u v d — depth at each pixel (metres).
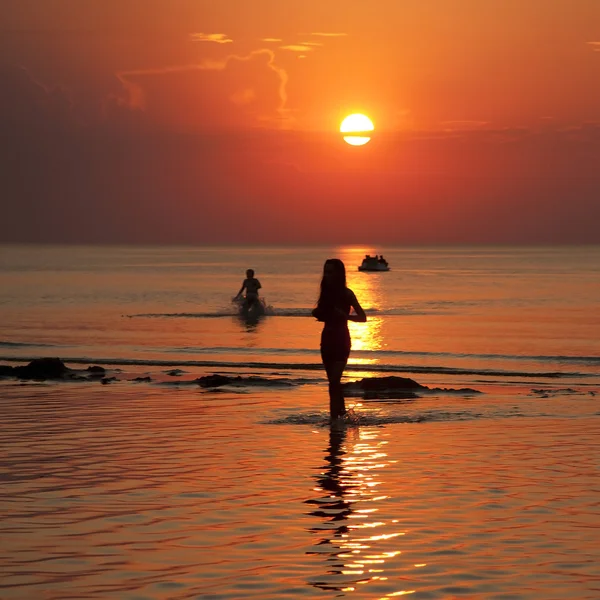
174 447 16.53
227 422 19.50
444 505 12.20
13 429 18.52
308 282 119.31
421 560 9.71
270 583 8.95
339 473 14.27
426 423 19.52
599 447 16.58
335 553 9.97
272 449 16.44
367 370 32.69
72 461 15.23
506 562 9.62
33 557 9.81
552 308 69.06
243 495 12.78
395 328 50.94
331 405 19.73
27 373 28.02
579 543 10.34
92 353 37.00
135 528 11.00
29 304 70.31
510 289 101.81
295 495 12.80
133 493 12.90
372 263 181.25
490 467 14.74
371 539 10.52
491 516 11.59
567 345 42.00
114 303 71.69
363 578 9.10
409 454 15.92
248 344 40.28
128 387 25.75
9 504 12.23
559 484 13.48
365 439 17.45
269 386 26.02
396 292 95.94
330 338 19.83
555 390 25.81
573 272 167.12
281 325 50.00
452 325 53.00
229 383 26.42
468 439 17.47
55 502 12.33
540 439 17.47
